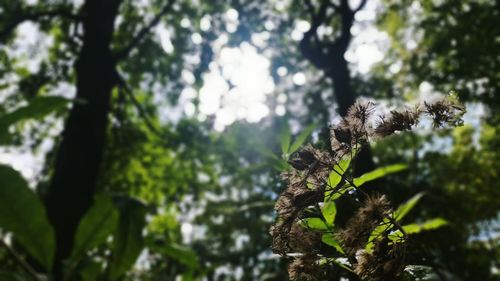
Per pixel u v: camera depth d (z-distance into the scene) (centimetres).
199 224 2261
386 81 2211
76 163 1069
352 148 177
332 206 210
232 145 1739
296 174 178
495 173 2400
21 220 214
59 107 232
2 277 202
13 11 1747
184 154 2125
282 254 173
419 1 2122
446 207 2277
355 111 175
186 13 2077
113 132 1909
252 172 1705
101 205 252
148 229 1698
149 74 2177
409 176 2317
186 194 2214
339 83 1647
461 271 2155
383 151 2408
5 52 1930
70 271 239
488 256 2189
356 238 154
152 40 1997
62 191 1023
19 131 1891
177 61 2080
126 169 2106
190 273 324
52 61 1989
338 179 189
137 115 2209
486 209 2342
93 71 1216
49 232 218
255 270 2003
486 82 2000
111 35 1311
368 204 158
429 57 2156
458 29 2033
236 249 2214
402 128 169
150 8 2111
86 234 247
